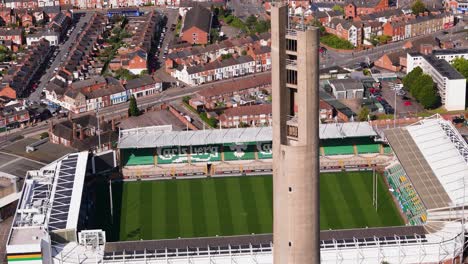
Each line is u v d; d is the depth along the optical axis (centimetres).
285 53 16588
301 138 16875
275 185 17500
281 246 17812
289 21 17412
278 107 16888
